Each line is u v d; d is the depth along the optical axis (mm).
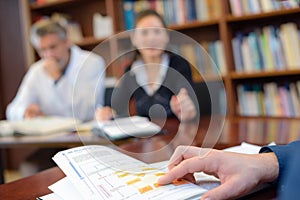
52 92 1992
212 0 2133
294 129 957
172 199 413
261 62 2012
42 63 2162
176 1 2223
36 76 2070
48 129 1341
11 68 2982
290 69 1918
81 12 2803
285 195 333
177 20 2238
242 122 1187
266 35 1976
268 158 455
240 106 2109
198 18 2188
